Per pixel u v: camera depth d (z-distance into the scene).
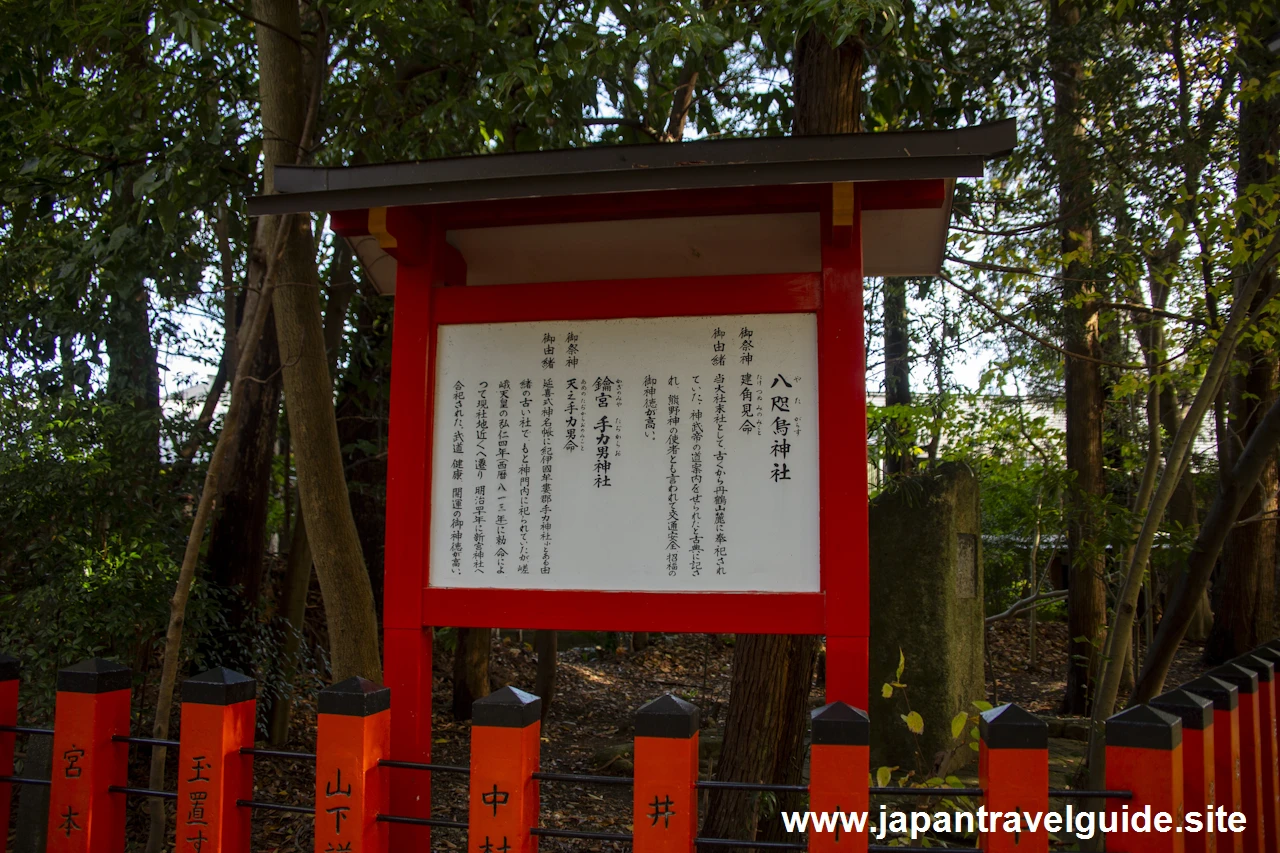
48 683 5.29
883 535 7.18
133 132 5.62
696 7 5.28
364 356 8.84
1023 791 2.55
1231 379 8.06
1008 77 7.01
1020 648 13.61
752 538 3.46
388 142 6.67
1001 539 11.39
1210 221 4.62
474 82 6.61
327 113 6.36
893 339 9.77
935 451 9.16
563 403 3.67
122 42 5.68
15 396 5.67
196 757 3.09
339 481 4.81
